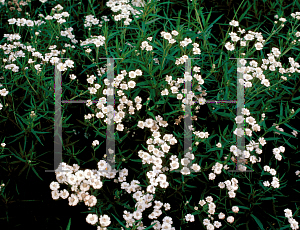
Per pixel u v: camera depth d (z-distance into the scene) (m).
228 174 2.53
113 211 2.36
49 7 3.67
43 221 2.29
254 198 2.46
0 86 2.58
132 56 2.74
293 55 3.18
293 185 2.58
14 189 2.41
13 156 2.52
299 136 2.81
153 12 3.03
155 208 2.29
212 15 3.42
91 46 3.07
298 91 2.93
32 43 2.78
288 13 3.50
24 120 2.44
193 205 2.46
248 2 3.22
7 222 2.26
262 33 3.35
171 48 2.76
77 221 2.32
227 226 2.38
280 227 2.33
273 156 2.66
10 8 3.38
